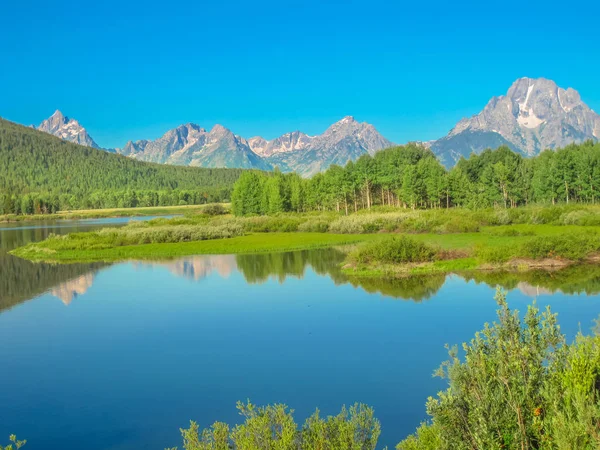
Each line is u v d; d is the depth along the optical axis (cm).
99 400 2002
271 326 2941
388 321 2917
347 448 1084
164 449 1597
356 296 3594
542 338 1047
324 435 1132
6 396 2064
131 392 2066
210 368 2297
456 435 952
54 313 3450
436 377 2066
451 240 5816
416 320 2906
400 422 1691
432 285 3816
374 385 2020
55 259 6256
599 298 3138
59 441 1678
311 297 3644
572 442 789
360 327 2827
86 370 2334
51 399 2019
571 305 2988
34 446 1655
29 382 2203
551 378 958
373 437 1173
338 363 2283
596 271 4031
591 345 1051
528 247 4425
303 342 2614
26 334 2947
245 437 1113
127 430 1744
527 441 866
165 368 2327
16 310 3559
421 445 1184
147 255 6322
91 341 2783
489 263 4403
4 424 1827
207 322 3100
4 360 2494
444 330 2691
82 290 4200
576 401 842
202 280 4491
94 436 1703
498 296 1086
